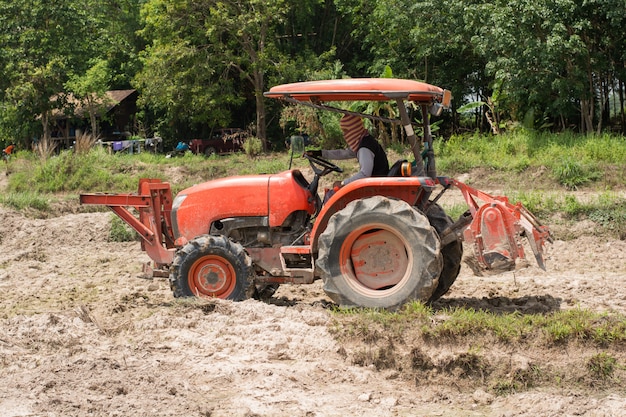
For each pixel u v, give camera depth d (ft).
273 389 18.22
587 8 74.33
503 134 77.46
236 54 119.96
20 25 124.67
